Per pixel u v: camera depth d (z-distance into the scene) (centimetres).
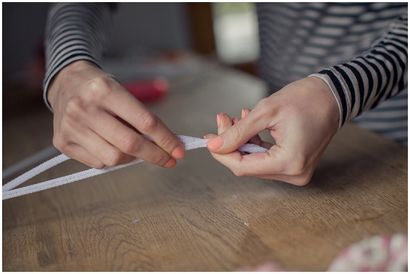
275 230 47
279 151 49
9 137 93
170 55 150
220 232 48
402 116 75
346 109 50
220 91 110
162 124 50
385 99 55
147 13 177
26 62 157
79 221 55
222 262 43
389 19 73
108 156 50
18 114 109
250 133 49
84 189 63
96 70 53
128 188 62
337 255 42
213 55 189
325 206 51
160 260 45
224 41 200
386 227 45
